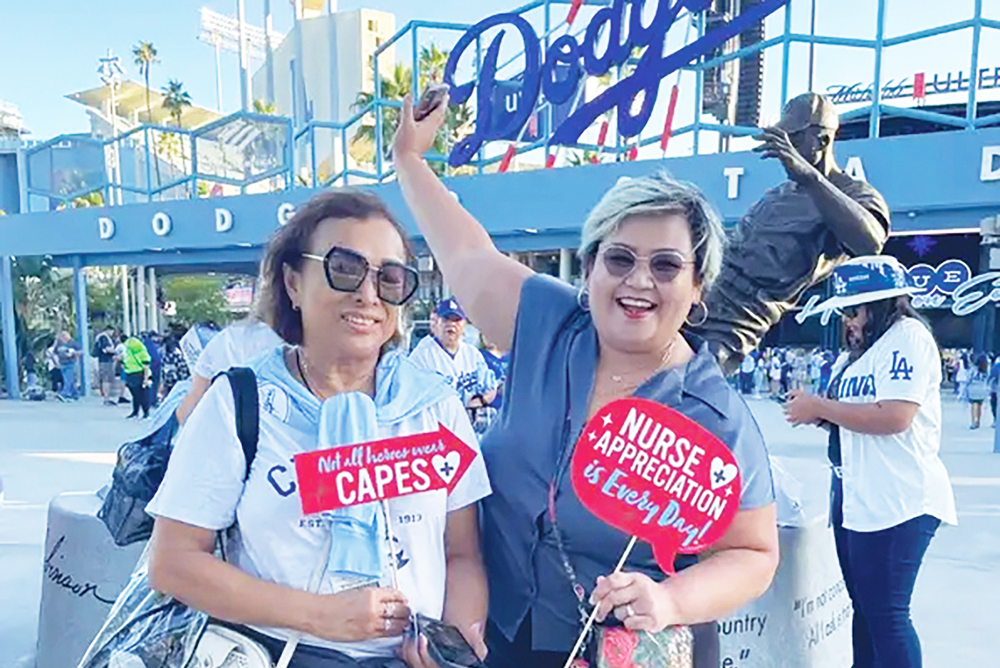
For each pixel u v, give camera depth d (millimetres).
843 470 2664
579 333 1680
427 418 1501
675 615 1373
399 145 2178
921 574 4508
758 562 1507
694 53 9078
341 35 56000
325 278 1394
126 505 1862
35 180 18031
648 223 1510
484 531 1682
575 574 1559
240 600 1296
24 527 5383
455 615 1528
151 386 13922
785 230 2910
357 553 1351
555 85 10688
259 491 1351
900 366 2463
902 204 9141
